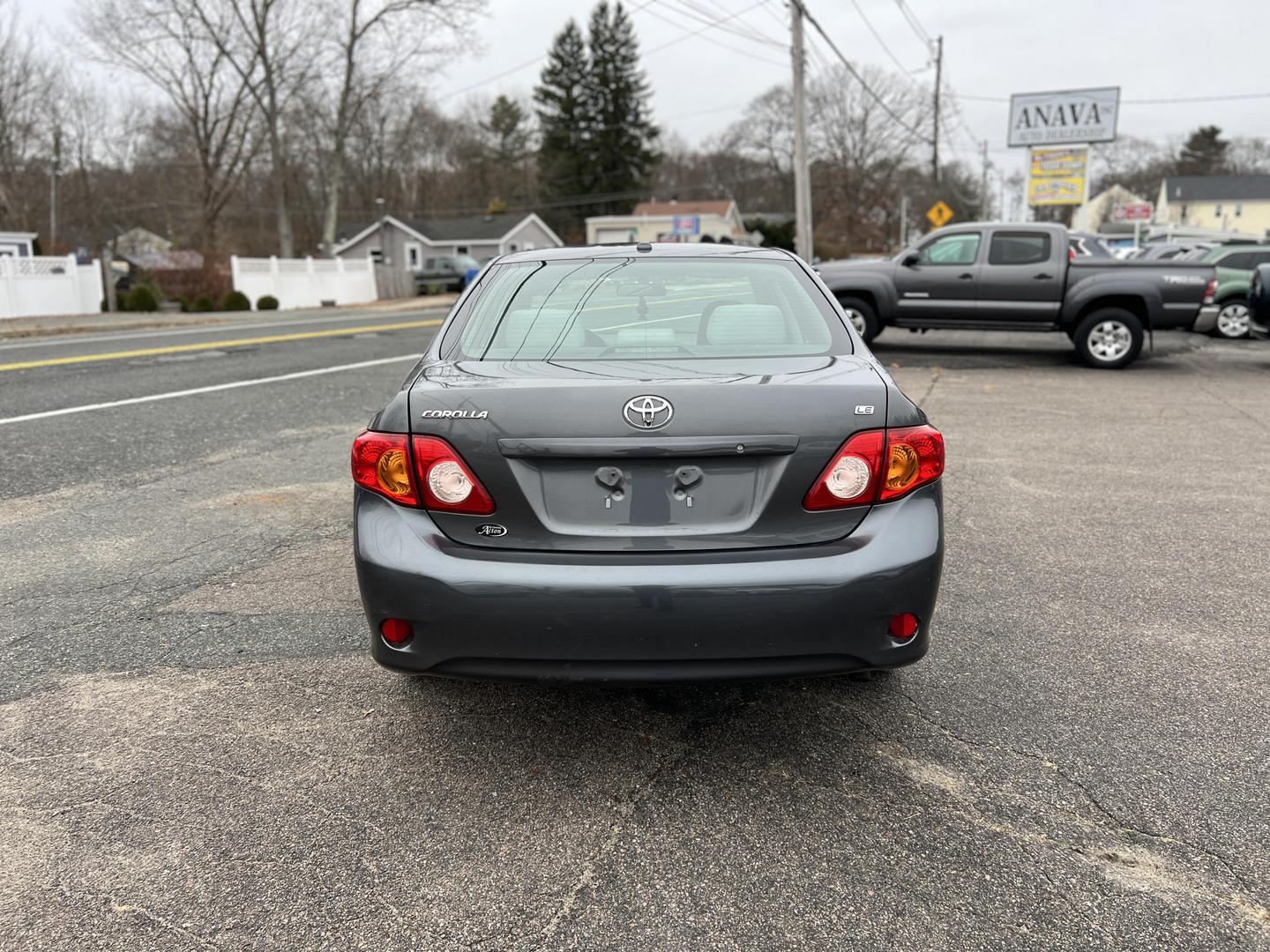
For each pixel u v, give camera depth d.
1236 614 4.07
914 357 13.53
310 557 4.81
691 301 3.28
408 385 2.85
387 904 2.29
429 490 2.64
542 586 2.54
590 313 3.21
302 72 42.03
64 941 2.17
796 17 24.06
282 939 2.18
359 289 37.19
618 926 2.21
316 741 3.04
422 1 40.19
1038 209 98.31
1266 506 5.77
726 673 2.58
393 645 2.69
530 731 3.11
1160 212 97.75
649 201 79.19
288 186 62.81
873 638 2.62
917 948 2.14
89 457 6.99
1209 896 2.30
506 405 2.61
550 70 78.75
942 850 2.48
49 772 2.86
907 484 2.67
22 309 24.89
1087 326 12.16
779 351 3.02
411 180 83.56
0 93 48.06
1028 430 8.15
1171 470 6.71
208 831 2.57
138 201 64.19
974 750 2.98
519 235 58.62
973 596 4.29
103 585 4.43
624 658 2.56
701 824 2.60
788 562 2.56
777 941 2.16
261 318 24.20
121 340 16.20
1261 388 10.64
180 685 3.43
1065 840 2.52
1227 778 2.80
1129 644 3.76
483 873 2.40
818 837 2.54
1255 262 16.22
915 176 80.88
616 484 2.59
